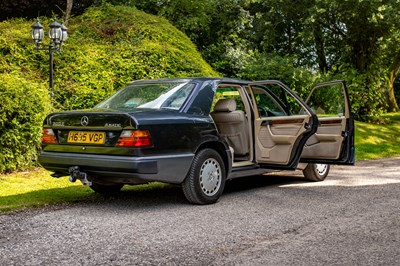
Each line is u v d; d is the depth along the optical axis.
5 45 12.44
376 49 19.77
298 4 19.70
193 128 5.95
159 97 6.21
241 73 17.41
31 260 3.90
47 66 12.29
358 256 3.96
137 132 5.40
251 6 22.67
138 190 7.32
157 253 4.07
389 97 24.52
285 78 17.03
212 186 6.20
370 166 10.62
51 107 9.76
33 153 8.94
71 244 4.35
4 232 4.76
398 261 3.84
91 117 5.69
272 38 21.66
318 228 4.90
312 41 21.73
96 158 5.59
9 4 17.80
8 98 8.48
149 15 16.03
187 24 17.75
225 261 3.85
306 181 8.19
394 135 17.61
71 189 7.30
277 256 3.97
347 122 7.46
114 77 12.52
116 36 14.48
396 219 5.29
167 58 13.70
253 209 5.84
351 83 19.30
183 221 5.21
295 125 6.71
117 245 4.31
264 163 6.96
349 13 18.33
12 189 7.16
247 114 6.95
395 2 17.66
